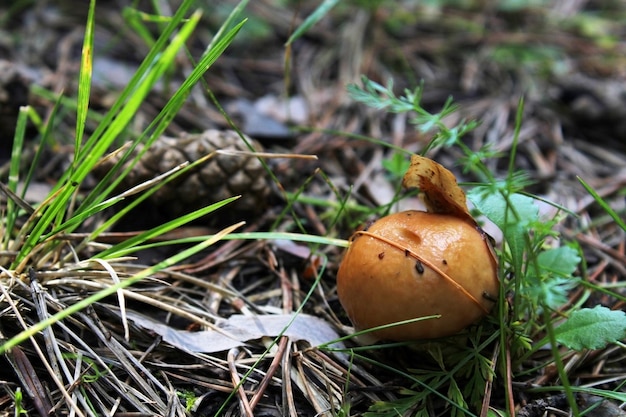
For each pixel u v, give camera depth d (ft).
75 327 1.58
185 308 1.65
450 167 1.97
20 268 1.58
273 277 1.74
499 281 1.55
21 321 1.51
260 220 1.81
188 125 2.02
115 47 2.26
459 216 1.57
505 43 2.47
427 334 1.53
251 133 2.00
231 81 2.18
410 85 2.23
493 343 1.58
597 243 1.81
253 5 2.53
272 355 1.60
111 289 1.44
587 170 2.00
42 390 1.50
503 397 1.57
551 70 2.31
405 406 1.53
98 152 1.52
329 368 1.59
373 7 2.39
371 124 2.06
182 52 2.22
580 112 2.09
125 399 1.53
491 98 2.18
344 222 1.82
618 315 1.53
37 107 1.97
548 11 2.70
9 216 1.63
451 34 2.53
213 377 1.58
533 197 1.57
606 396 1.52
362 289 1.53
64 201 1.57
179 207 1.77
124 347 1.58
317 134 2.04
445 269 1.51
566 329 1.54
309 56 2.35
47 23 2.32
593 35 2.54
